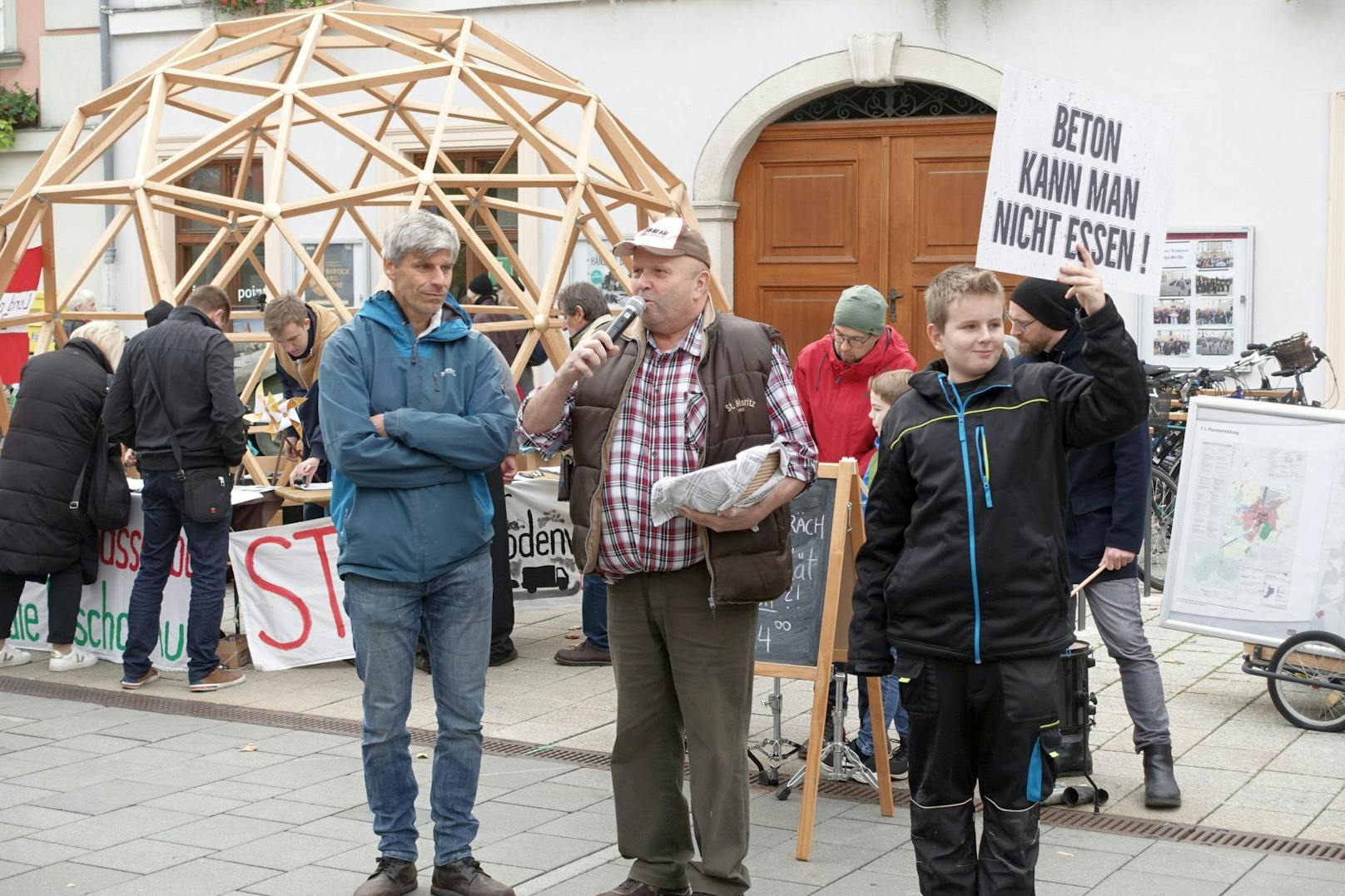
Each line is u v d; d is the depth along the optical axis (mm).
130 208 9727
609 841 5070
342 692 7219
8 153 15477
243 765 5977
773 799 5531
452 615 4602
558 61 13398
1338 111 11016
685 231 4230
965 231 12445
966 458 3854
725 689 4262
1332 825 5188
